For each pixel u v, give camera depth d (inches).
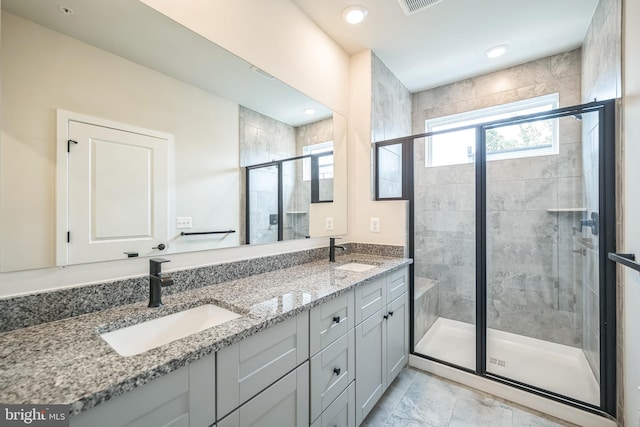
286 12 69.9
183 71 51.4
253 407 36.3
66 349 29.5
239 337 33.7
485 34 84.0
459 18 77.1
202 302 46.4
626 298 56.3
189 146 52.9
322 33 82.2
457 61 99.3
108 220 42.3
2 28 33.5
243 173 62.8
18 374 25.0
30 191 35.4
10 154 34.0
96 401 22.4
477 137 86.4
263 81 65.5
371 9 73.7
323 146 84.4
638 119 50.0
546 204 91.4
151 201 47.3
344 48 91.4
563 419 65.1
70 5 38.6
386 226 90.7
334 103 88.0
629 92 54.3
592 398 67.6
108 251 42.2
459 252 104.0
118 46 43.2
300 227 77.8
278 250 71.2
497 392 73.8
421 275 100.5
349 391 56.2
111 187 42.6
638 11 49.9
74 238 39.0
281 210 72.0
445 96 116.4
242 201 62.7
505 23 79.0
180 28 49.0
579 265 86.0
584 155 79.0
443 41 87.6
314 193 81.7
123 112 43.9
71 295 37.9
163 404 27.4
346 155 94.3
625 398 57.0
